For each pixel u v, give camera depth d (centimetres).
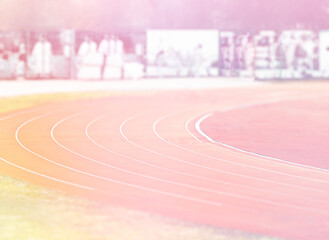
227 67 4884
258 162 1569
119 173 1390
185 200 1109
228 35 4881
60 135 2086
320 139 2041
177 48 4797
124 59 4691
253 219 968
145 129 2269
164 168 1464
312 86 4403
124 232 833
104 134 2119
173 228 864
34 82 4381
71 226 860
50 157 1620
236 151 1761
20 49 4538
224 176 1364
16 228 838
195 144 1900
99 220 902
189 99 3478
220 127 2356
